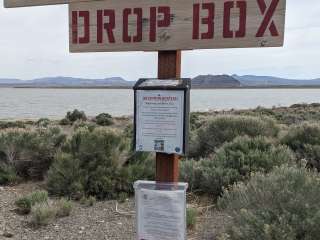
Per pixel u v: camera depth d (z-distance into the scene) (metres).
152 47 1.30
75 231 2.12
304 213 1.60
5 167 3.44
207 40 1.23
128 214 2.42
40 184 3.20
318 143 3.52
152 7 1.30
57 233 2.09
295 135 3.74
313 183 1.78
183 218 1.23
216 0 1.22
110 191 2.85
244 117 4.33
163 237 1.25
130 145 3.47
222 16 1.21
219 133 4.03
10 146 3.51
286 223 1.55
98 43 1.38
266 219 1.60
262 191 1.79
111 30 1.36
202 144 4.07
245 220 1.65
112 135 3.36
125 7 1.34
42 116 21.47
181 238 1.24
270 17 1.16
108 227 2.18
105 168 2.97
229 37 1.21
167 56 1.30
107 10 1.36
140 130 1.25
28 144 3.53
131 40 1.33
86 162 3.11
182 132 1.20
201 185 2.72
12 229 2.14
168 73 1.30
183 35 1.26
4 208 2.53
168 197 1.24
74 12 1.41
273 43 1.16
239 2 1.19
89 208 2.58
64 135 3.95
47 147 3.56
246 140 3.17
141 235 1.28
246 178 2.59
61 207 2.42
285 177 1.86
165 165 1.29
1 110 28.34
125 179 2.93
